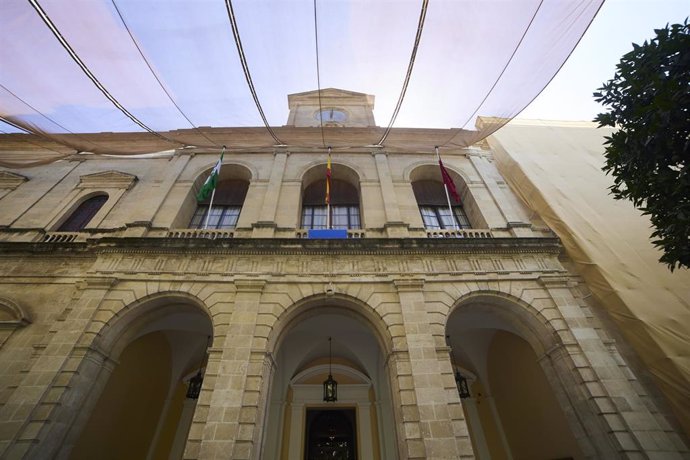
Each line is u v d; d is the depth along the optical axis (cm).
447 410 849
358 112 2362
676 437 823
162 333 1457
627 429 834
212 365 930
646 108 668
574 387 950
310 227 1557
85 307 1022
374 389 1519
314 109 2366
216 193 1684
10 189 1559
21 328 1017
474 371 1611
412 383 905
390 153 1736
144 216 1354
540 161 1548
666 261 699
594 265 1116
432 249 1204
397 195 1519
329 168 1512
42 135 1049
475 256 1211
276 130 1697
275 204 1423
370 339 1509
